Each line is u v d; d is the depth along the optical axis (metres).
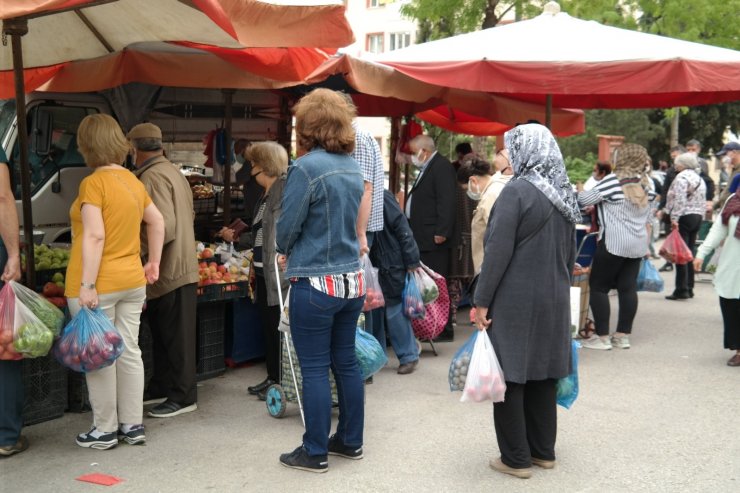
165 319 5.18
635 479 4.24
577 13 15.92
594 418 5.27
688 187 10.02
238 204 8.83
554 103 9.23
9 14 3.41
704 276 12.13
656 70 6.18
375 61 6.84
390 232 6.19
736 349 6.69
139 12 5.41
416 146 7.37
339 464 4.41
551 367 4.12
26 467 4.31
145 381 5.72
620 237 7.05
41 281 5.29
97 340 4.22
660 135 29.19
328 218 4.00
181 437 4.82
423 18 14.91
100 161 4.43
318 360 4.20
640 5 17.66
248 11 3.98
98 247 4.28
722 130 30.17
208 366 6.18
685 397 5.78
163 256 5.05
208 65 6.52
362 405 4.44
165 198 4.95
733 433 5.00
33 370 4.98
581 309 7.52
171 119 8.53
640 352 7.21
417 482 4.16
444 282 6.78
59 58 6.36
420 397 5.71
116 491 4.01
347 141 4.10
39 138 6.96
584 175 24.72
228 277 6.06
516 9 14.95
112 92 7.97
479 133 11.77
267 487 4.08
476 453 4.60
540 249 4.01
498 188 6.71
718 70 6.21
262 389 5.67
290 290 4.14
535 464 4.39
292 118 9.71
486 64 6.43
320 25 4.31
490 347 4.04
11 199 4.27
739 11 17.81
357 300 4.20
